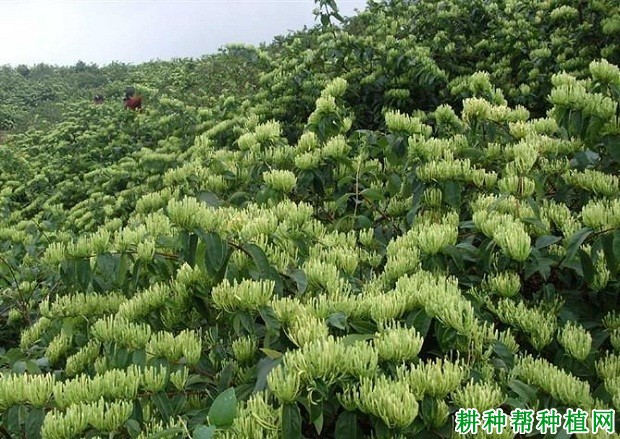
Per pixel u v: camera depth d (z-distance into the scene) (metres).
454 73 7.08
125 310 2.51
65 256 2.69
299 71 6.82
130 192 6.71
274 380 1.60
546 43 6.43
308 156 3.29
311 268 2.37
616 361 2.02
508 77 6.82
